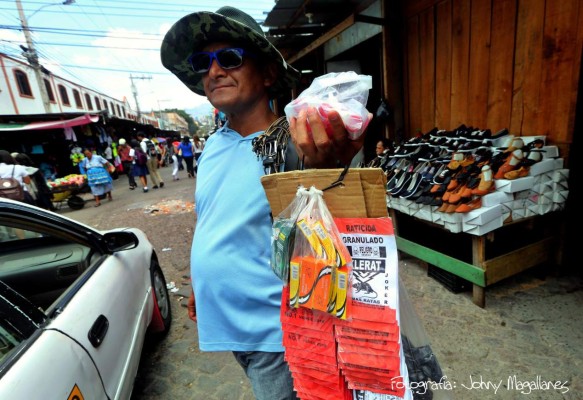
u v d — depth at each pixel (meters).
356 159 0.87
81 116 11.59
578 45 2.47
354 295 0.81
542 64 2.75
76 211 8.34
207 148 1.24
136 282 2.22
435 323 2.43
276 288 1.02
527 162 2.40
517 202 2.43
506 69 3.06
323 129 0.69
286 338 0.91
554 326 2.24
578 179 2.65
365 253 0.79
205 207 1.14
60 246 2.13
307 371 0.91
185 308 3.13
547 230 2.74
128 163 12.56
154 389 2.17
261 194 0.98
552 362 1.96
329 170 0.77
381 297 0.78
